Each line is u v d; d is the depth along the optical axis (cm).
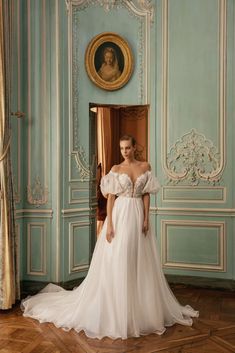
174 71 447
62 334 301
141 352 269
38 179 422
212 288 435
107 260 310
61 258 421
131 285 304
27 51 420
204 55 439
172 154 450
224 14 431
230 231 433
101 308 300
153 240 327
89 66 446
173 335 299
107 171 629
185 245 446
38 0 418
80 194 439
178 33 445
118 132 615
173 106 448
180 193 447
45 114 420
